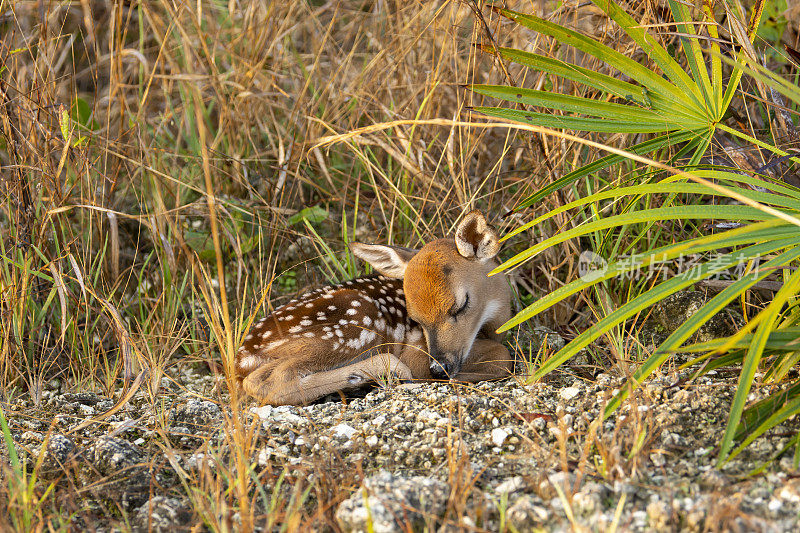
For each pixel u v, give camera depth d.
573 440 6.72
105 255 10.95
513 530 5.41
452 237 10.20
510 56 8.18
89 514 6.38
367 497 5.64
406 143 11.34
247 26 12.36
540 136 9.72
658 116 7.97
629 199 9.55
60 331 10.01
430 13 11.59
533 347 9.76
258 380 8.45
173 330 10.00
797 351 6.82
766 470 5.95
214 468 6.86
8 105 10.22
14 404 8.72
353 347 9.10
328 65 12.91
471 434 7.11
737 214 6.66
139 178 11.84
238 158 12.06
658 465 6.18
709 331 9.20
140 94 11.81
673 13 8.16
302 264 11.47
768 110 9.28
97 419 7.73
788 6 10.14
